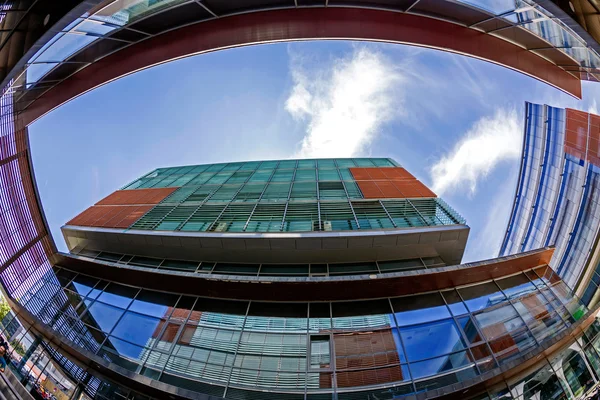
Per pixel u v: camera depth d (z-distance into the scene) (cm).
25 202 1681
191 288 1424
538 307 1330
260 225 1759
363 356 1129
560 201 3438
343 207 1912
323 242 1573
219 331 1263
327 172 2627
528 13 1043
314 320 1276
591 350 1267
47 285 1594
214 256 1731
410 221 1700
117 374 1138
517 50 1439
